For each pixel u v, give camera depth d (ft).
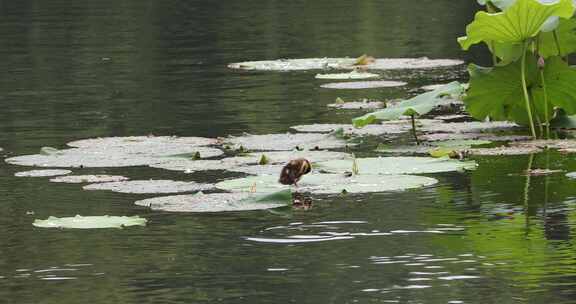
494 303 27.35
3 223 36.47
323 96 65.77
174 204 38.40
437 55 85.71
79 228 35.45
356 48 91.61
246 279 29.96
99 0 137.39
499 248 32.22
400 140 50.93
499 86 51.60
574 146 48.29
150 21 112.06
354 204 38.24
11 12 122.83
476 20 49.42
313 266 30.99
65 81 73.05
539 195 38.86
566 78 51.06
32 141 52.03
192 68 79.05
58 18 115.14
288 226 35.40
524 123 52.85
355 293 28.53
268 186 40.55
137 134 53.47
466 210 36.96
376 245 32.94
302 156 46.39
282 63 81.56
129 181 42.39
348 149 48.75
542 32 53.78
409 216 36.35
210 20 113.29
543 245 32.40
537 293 28.04
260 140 50.80
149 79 73.61
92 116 59.11
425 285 28.99
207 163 45.37
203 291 28.96
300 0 135.23
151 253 32.63
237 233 34.65
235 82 71.97
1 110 61.77
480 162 45.39
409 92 66.74
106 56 85.81
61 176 43.88
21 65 81.35
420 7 122.83
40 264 31.71
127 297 28.60
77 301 28.35
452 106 62.08
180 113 59.77
